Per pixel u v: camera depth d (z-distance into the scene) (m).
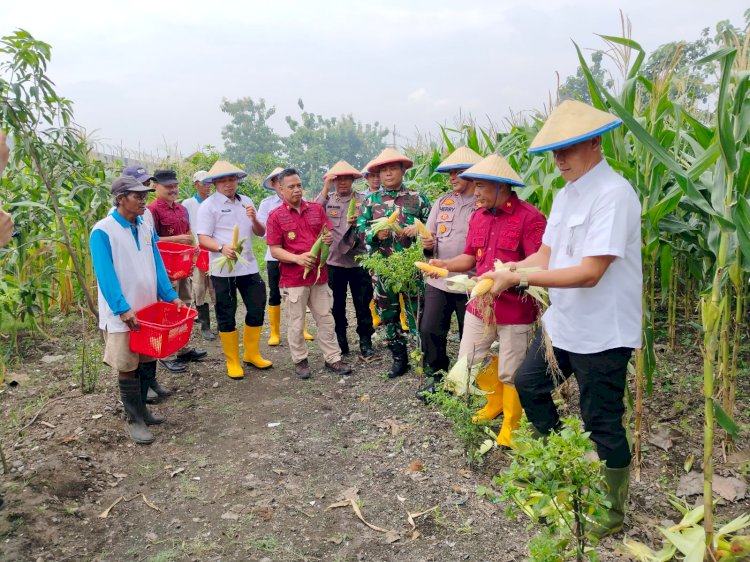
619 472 2.89
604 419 2.91
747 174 2.77
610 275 2.78
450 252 4.58
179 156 13.17
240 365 5.77
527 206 3.82
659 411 4.29
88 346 6.29
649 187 3.33
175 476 3.81
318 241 5.23
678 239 4.69
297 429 4.49
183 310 4.46
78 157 5.31
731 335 5.28
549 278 2.70
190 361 6.12
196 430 4.49
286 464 3.94
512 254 3.81
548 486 2.35
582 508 2.49
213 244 5.51
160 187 5.86
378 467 3.88
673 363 5.06
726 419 2.67
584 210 2.76
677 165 2.64
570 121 2.67
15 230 5.53
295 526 3.26
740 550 2.69
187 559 2.98
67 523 3.25
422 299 5.47
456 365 3.85
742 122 2.65
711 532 2.67
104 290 3.90
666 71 3.18
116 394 4.95
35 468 3.67
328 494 3.58
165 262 5.55
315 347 6.65
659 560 2.77
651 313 3.66
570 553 2.46
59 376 5.50
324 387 5.36
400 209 5.39
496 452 3.95
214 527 3.25
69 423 4.37
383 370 5.75
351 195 6.11
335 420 4.65
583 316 2.85
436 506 3.38
